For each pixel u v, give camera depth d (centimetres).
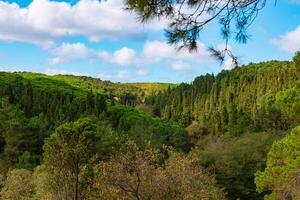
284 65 16225
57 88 16925
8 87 12381
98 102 13075
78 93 16912
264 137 6131
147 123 11738
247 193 5491
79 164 3606
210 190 3256
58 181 3328
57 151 3600
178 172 2470
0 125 8606
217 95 16950
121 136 8331
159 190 2398
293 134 3450
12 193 4581
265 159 5641
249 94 15312
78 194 3262
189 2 603
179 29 609
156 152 2489
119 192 2391
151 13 577
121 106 14638
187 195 2412
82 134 3891
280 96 3172
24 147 8256
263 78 15375
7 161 7944
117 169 2394
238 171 5519
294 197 2353
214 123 12412
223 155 5688
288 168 3256
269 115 8588
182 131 10362
